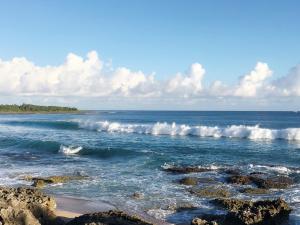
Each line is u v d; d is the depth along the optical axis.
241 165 30.95
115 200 22.12
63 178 27.30
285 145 43.16
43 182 26.22
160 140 49.22
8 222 15.97
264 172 27.94
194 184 25.19
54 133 62.03
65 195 23.42
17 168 32.09
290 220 18.33
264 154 36.44
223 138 51.19
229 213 17.81
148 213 19.80
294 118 134.88
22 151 42.66
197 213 19.59
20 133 62.66
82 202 21.81
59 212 19.64
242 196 22.41
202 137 52.78
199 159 34.03
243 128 52.47
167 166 31.30
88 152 39.75
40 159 36.84
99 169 31.08
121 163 33.78
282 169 28.80
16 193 18.48
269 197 22.05
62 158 37.31
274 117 147.62
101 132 62.88
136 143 45.78
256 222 17.22
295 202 21.03
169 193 23.30
